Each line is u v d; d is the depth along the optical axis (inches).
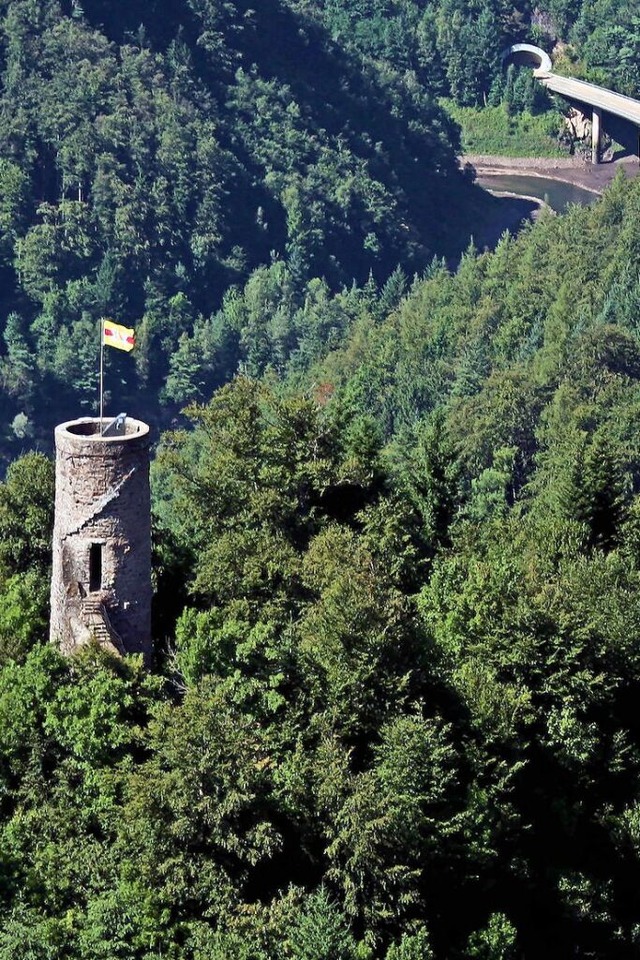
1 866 5344.5
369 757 6048.2
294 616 7007.9
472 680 6363.2
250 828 5447.8
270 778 5615.2
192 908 5315.0
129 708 5979.3
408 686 6131.9
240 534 7485.2
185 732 5462.6
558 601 6958.7
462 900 5959.6
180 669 6314.0
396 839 5428.2
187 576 7490.2
